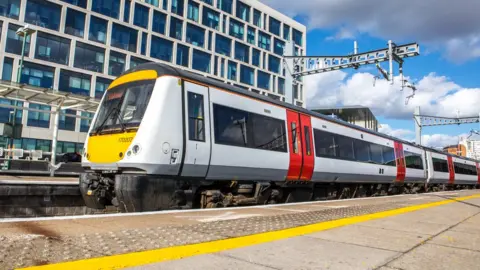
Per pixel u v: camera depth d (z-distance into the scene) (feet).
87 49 114.11
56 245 10.93
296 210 23.34
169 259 10.31
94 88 114.32
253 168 28.68
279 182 32.78
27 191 26.61
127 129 22.58
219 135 25.98
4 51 99.71
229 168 26.71
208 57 144.87
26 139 102.53
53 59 107.55
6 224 13.50
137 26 124.67
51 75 106.93
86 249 10.70
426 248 13.46
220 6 151.84
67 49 110.32
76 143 112.16
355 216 21.56
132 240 12.18
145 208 21.70
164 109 22.61
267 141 30.40
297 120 34.68
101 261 9.64
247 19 163.43
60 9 109.91
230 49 153.58
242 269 9.78
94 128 25.44
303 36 189.37
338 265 10.66
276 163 30.89
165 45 132.16
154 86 23.27
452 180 83.30
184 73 24.68
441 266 11.02
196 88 25.02
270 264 10.41
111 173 23.53
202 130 24.73
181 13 137.90
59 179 38.27
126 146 22.27
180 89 23.82
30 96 41.93
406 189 61.98
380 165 49.26
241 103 28.66
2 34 99.86
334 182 41.42
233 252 11.52
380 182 51.08
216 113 26.14
